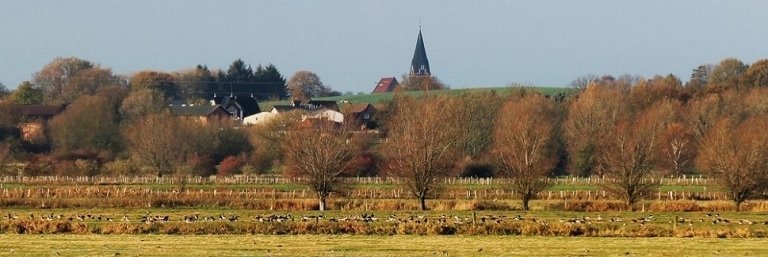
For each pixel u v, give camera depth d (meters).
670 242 195.88
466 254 178.00
